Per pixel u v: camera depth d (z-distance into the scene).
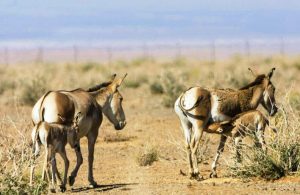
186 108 54.75
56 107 50.25
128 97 130.25
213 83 120.75
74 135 50.44
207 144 62.94
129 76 165.75
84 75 188.38
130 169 60.53
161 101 113.19
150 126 88.38
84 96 53.06
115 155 68.75
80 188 51.91
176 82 115.06
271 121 56.84
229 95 55.59
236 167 53.78
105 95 56.53
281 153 52.47
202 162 61.78
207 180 53.66
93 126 53.44
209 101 54.91
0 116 95.12
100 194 48.62
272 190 47.78
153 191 48.69
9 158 47.31
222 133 54.06
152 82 136.00
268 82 57.81
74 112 51.31
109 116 57.06
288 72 166.75
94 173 59.38
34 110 51.47
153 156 63.38
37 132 48.25
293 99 83.00
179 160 63.94
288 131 53.81
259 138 54.19
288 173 52.22
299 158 52.44
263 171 52.25
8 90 146.25
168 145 72.75
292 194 46.22
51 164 48.81
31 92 119.38
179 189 49.25
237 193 47.12
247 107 56.19
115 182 54.53
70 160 66.81
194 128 54.75
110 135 78.75
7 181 45.56
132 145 74.19
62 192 49.75
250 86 56.84
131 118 97.50
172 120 94.00
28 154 48.94
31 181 47.34
